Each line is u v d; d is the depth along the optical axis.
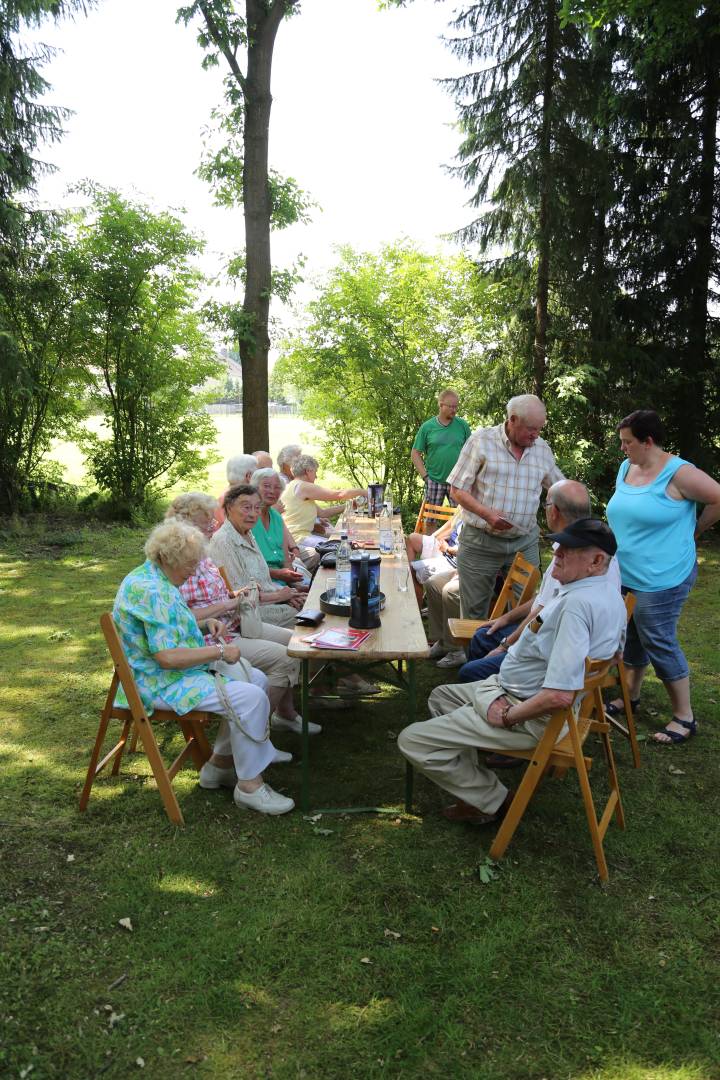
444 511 7.13
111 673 5.08
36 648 5.57
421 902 2.80
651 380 10.34
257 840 3.19
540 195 9.54
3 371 9.75
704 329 10.43
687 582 3.96
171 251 10.63
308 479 6.41
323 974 2.44
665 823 3.37
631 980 2.44
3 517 10.62
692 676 5.18
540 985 2.41
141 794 3.55
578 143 9.52
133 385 10.64
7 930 2.61
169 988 2.38
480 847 3.16
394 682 3.41
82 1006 2.30
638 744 4.13
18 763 3.83
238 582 4.30
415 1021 2.26
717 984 2.43
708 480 3.83
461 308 10.84
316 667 4.93
